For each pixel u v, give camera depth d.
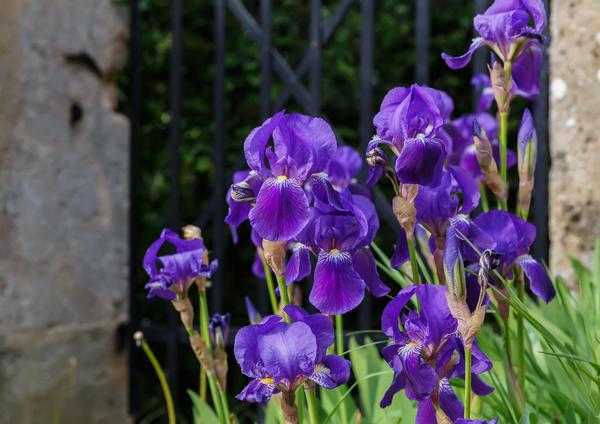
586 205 3.32
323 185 1.87
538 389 2.39
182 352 6.15
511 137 6.07
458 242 1.66
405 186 1.91
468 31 6.50
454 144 2.68
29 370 4.10
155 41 6.48
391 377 2.52
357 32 6.58
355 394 4.41
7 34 4.05
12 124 4.07
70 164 4.29
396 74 6.57
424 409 1.76
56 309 4.21
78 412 4.28
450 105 2.51
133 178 4.61
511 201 6.11
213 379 2.26
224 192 4.56
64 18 4.27
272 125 1.86
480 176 2.65
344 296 1.86
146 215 6.33
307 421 2.28
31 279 4.12
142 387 5.98
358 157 2.64
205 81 6.54
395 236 6.04
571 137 3.36
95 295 4.38
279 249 1.93
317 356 1.75
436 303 1.69
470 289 1.79
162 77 6.55
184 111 6.47
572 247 3.36
